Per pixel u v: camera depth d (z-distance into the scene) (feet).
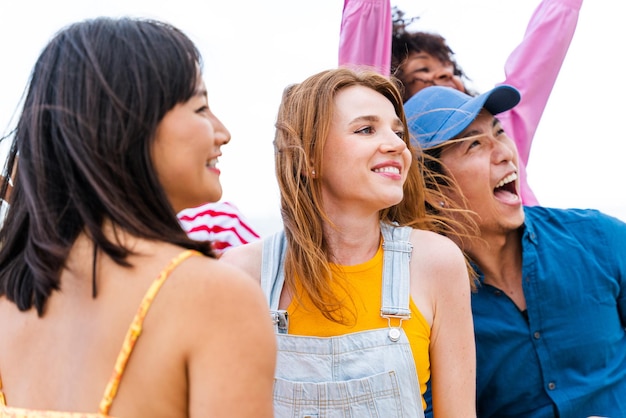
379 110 5.56
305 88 5.69
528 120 8.57
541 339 6.57
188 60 3.39
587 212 7.17
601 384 6.53
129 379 3.06
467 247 6.78
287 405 5.05
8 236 3.51
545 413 6.50
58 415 3.10
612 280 6.78
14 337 3.40
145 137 3.22
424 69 9.16
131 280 3.16
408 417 4.97
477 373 6.64
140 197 3.22
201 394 3.07
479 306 6.75
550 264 6.66
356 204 5.46
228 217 7.91
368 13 8.48
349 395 4.96
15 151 3.64
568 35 8.60
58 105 3.22
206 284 3.14
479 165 6.72
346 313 5.26
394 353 5.07
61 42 3.39
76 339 3.19
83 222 3.25
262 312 3.27
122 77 3.21
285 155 5.67
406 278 5.36
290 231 5.56
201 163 3.44
